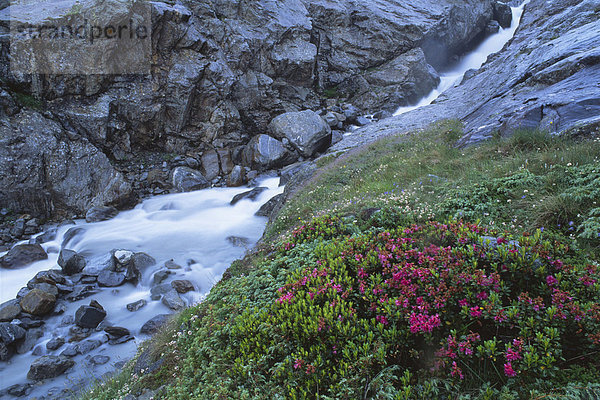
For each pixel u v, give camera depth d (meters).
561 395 2.56
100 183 15.35
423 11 29.53
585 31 12.96
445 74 32.25
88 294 9.96
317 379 3.14
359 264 4.32
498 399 2.71
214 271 10.89
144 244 12.56
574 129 7.30
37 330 8.46
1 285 10.34
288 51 23.70
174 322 6.55
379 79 26.92
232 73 20.27
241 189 17.67
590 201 5.00
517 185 6.04
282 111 22.67
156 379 4.90
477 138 9.91
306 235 6.61
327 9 27.56
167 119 19.05
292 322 3.83
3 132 13.91
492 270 3.67
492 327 3.24
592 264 3.71
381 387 2.92
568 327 3.01
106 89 17.19
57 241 12.88
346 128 23.16
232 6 22.27
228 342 4.29
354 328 3.38
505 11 35.81
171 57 18.61
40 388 6.87
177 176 17.58
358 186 10.00
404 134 14.77
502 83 14.87
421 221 6.13
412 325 3.21
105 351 7.89
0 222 13.38
